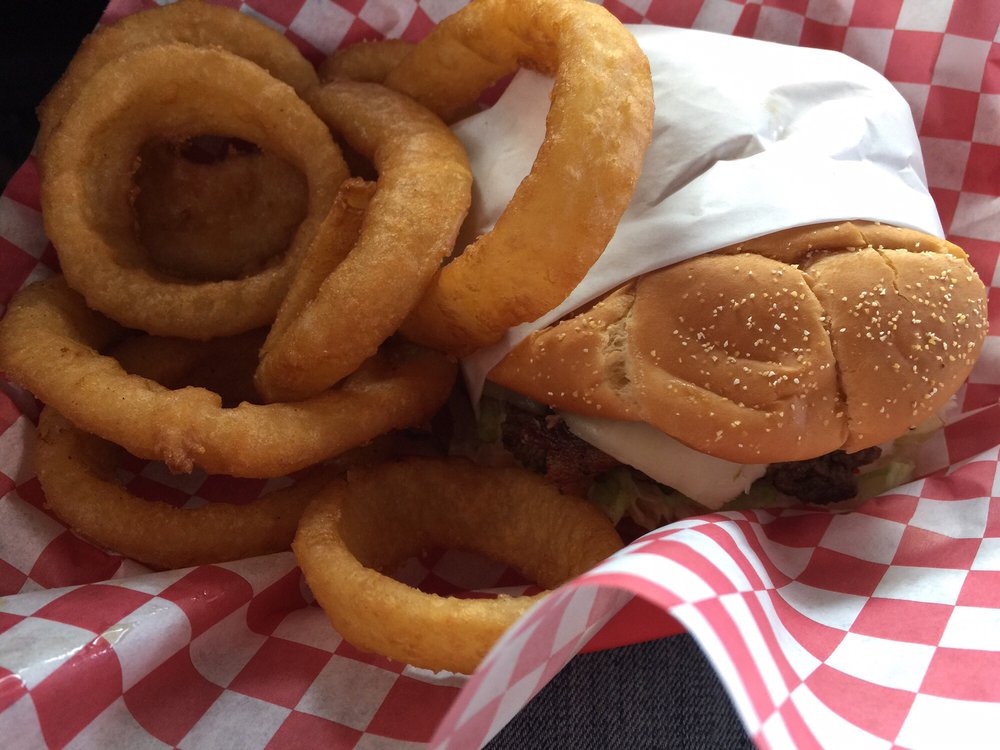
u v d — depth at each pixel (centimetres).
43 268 27
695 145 24
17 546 25
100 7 27
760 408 23
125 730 21
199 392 24
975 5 28
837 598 23
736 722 23
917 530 25
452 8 29
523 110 27
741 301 23
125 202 27
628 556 19
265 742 22
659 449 25
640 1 29
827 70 26
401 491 26
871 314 23
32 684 20
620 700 23
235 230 28
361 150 27
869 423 23
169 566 25
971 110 29
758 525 25
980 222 29
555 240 23
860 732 20
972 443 27
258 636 24
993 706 20
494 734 21
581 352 24
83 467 25
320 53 29
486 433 28
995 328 28
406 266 24
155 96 26
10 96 26
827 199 24
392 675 23
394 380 26
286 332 24
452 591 27
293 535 25
